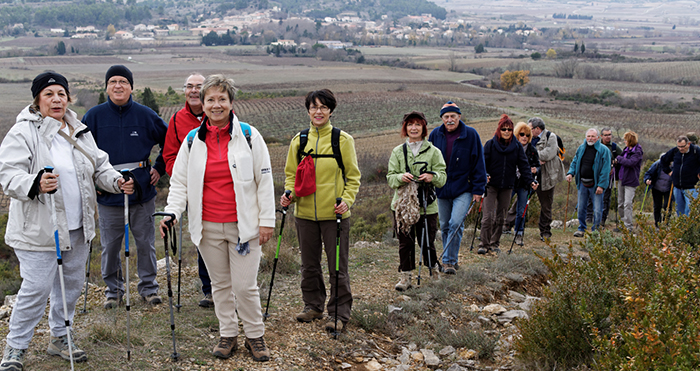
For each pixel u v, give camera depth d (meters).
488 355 4.50
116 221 4.73
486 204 7.63
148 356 3.76
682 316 3.27
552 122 72.75
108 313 4.57
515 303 5.96
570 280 4.18
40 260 3.43
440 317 5.20
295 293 5.57
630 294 3.61
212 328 4.40
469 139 6.36
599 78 146.25
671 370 2.88
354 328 4.78
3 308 4.81
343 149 4.46
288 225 10.44
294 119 79.88
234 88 3.68
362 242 8.77
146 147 4.88
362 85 132.88
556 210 12.77
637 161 9.56
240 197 3.66
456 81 146.25
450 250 6.56
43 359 3.64
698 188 6.53
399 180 5.73
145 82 140.38
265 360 3.88
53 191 3.27
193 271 6.36
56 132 3.51
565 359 4.04
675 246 4.64
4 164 3.29
